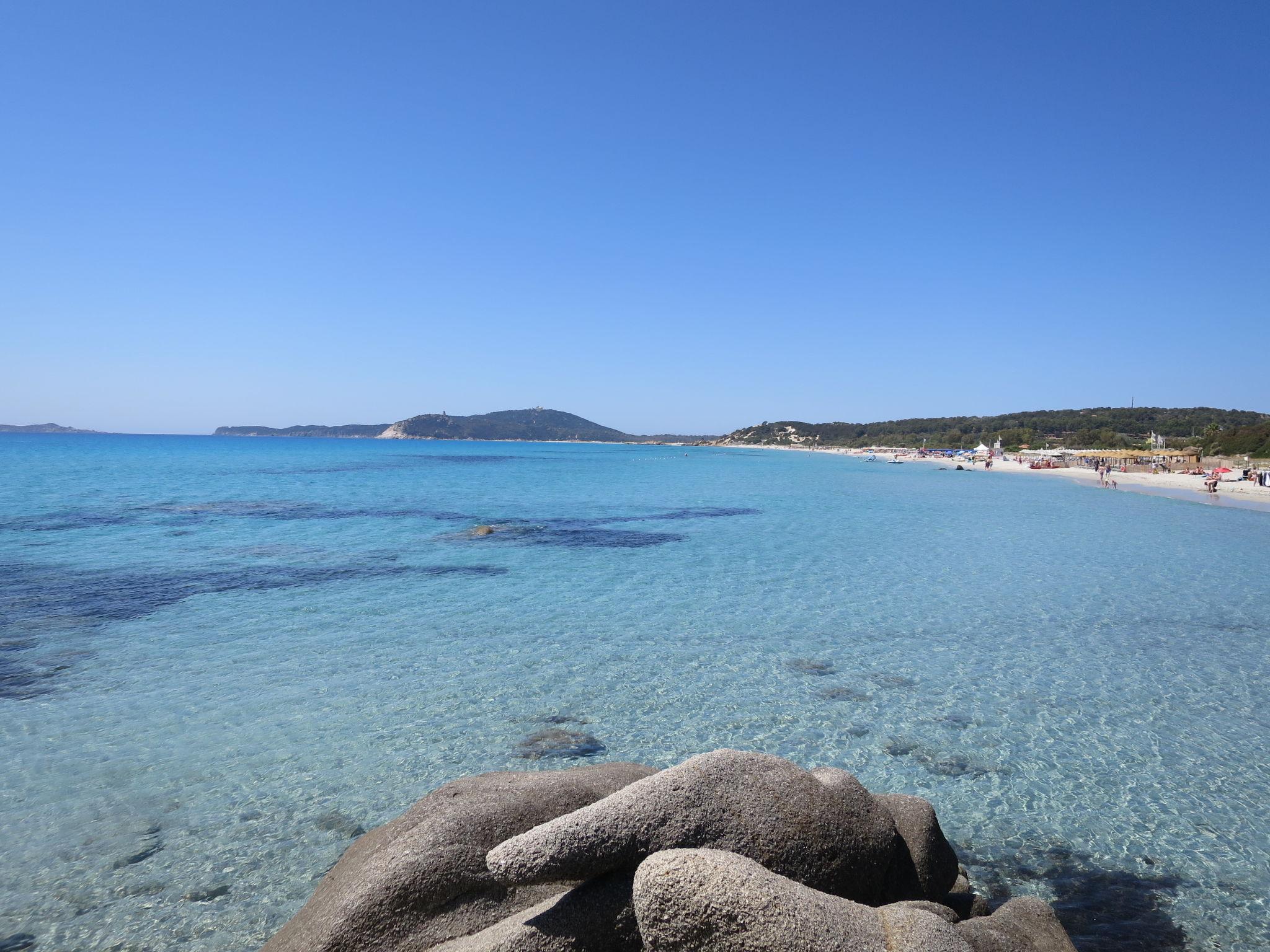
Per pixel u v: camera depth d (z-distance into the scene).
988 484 78.25
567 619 17.19
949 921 4.66
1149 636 16.16
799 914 3.32
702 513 43.94
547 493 58.69
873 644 15.31
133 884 7.01
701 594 20.05
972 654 14.67
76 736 10.23
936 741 10.52
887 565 25.30
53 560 24.64
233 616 17.16
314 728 10.62
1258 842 8.02
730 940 3.26
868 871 4.59
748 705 11.73
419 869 4.23
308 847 7.66
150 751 9.80
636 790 4.30
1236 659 14.49
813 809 4.50
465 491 59.41
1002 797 8.95
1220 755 10.12
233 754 9.72
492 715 11.19
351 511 42.59
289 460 120.50
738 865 3.50
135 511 40.44
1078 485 77.94
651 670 13.40
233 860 7.41
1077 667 13.90
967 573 24.05
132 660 13.67
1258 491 64.25
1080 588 21.62
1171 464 99.81
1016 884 7.29
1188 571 24.77
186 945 6.22
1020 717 11.41
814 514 44.38
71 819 8.10
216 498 49.25
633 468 111.31
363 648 14.58
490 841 4.46
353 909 4.09
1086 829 8.27
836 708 11.66
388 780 9.08
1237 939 6.48
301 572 22.83
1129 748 10.32
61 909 6.65
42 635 15.36
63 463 94.69
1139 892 7.17
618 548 28.86
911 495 62.38
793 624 16.92
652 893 3.46
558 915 3.92
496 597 19.50
